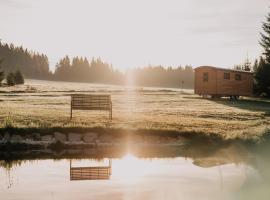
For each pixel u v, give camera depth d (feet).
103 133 58.03
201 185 36.86
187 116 82.99
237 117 85.87
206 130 61.00
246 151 53.16
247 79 169.78
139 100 139.64
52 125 58.70
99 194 33.09
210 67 161.48
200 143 56.95
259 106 126.72
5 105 94.68
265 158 49.16
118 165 46.34
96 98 69.10
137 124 63.31
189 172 42.63
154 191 34.42
